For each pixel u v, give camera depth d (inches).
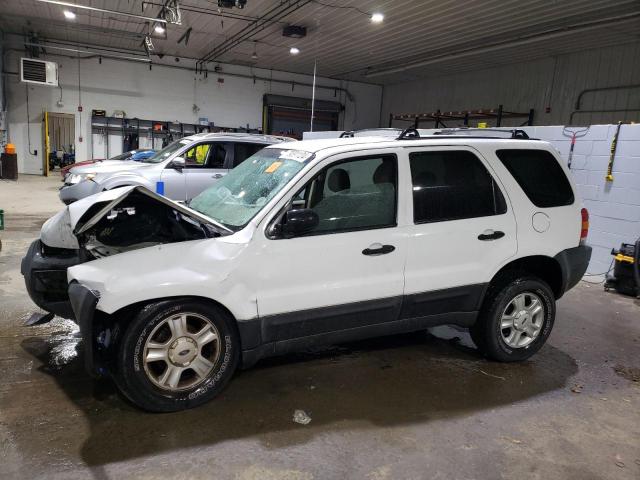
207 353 124.6
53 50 737.0
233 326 123.1
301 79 910.4
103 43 741.9
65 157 769.6
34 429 110.3
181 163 332.2
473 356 162.2
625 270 242.7
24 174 758.5
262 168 144.9
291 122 914.1
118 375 113.7
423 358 159.0
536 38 530.9
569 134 287.0
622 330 195.5
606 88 564.4
